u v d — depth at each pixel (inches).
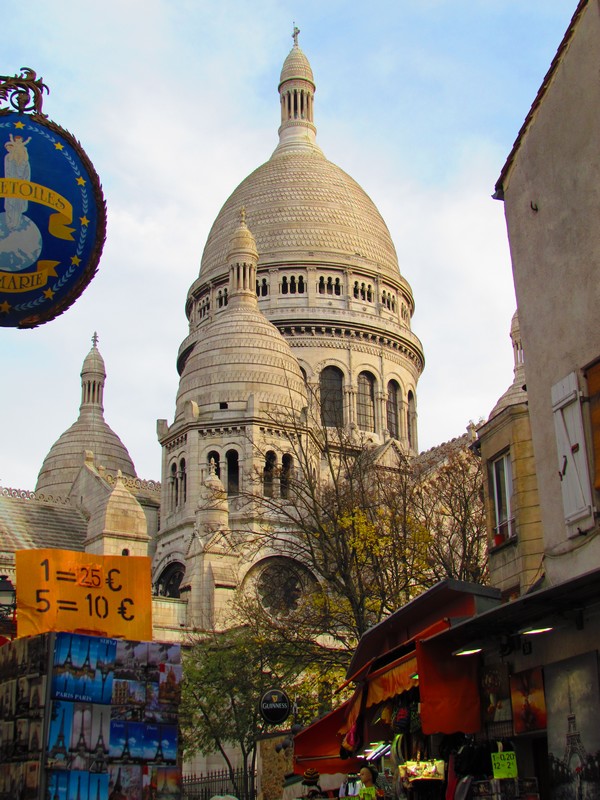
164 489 3462.1
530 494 1172.5
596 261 927.7
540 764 864.9
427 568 1868.8
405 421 4244.6
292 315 4133.9
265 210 4453.7
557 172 997.2
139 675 909.2
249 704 2128.4
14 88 790.5
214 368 3472.0
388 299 4426.7
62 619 925.8
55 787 845.2
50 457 4229.8
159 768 893.8
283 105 5083.7
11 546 3321.9
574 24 972.6
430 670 874.1
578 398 927.0
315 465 3378.4
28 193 773.3
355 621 1855.3
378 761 1129.4
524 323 1041.5
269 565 3053.6
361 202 4618.6
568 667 799.7
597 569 671.1
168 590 3314.5
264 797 1565.0
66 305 796.0
